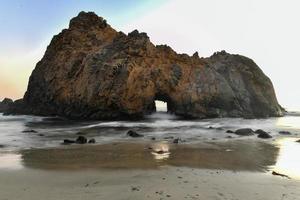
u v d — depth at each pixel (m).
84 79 44.50
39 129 31.95
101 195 9.83
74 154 17.69
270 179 12.09
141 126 34.88
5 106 68.31
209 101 45.62
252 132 27.72
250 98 49.78
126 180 11.73
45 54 55.47
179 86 45.47
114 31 55.38
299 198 9.75
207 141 23.45
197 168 14.02
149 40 47.75
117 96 40.75
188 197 9.67
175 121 40.06
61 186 10.91
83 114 43.28
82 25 54.22
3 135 26.58
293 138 25.45
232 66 52.00
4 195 9.87
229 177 12.35
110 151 18.81
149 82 43.00
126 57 43.75
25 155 17.27
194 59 50.38
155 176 12.40
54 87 48.97
